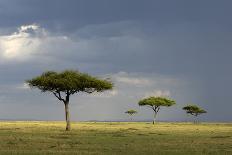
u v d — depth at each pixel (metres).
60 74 72.06
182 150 30.86
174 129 77.56
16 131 59.38
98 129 73.06
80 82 70.69
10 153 27.11
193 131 68.00
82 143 37.38
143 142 39.16
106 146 33.94
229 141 42.47
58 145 34.34
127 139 43.53
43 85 70.25
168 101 151.62
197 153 29.02
